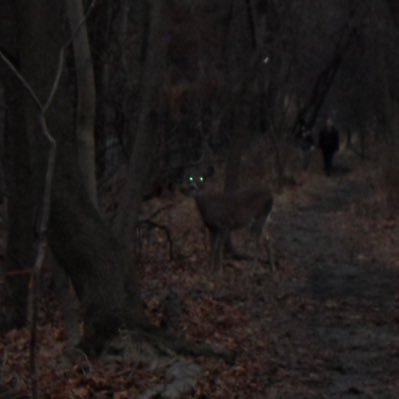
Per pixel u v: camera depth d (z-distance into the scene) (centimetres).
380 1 3173
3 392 891
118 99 1727
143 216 2223
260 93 3064
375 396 987
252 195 1797
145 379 966
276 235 2364
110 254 1047
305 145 3831
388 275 1828
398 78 3588
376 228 2444
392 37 3209
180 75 2217
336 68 3950
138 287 1069
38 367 988
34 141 1028
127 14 1755
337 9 3597
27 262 1223
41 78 1024
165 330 1135
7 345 1105
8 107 1165
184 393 935
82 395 910
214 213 1758
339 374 1080
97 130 1744
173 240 2070
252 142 3180
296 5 2884
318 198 3081
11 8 1046
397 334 1302
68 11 1077
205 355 1073
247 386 1002
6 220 1416
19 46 1031
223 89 2192
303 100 4306
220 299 1540
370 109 4381
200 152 1973
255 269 1847
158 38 1141
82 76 1089
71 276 1055
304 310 1477
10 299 1234
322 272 1855
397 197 2756
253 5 2102
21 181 1199
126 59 1730
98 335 1039
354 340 1266
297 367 1112
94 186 1120
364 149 4462
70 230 1030
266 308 1491
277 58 3044
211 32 2469
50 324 1240
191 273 1745
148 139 1140
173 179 1986
